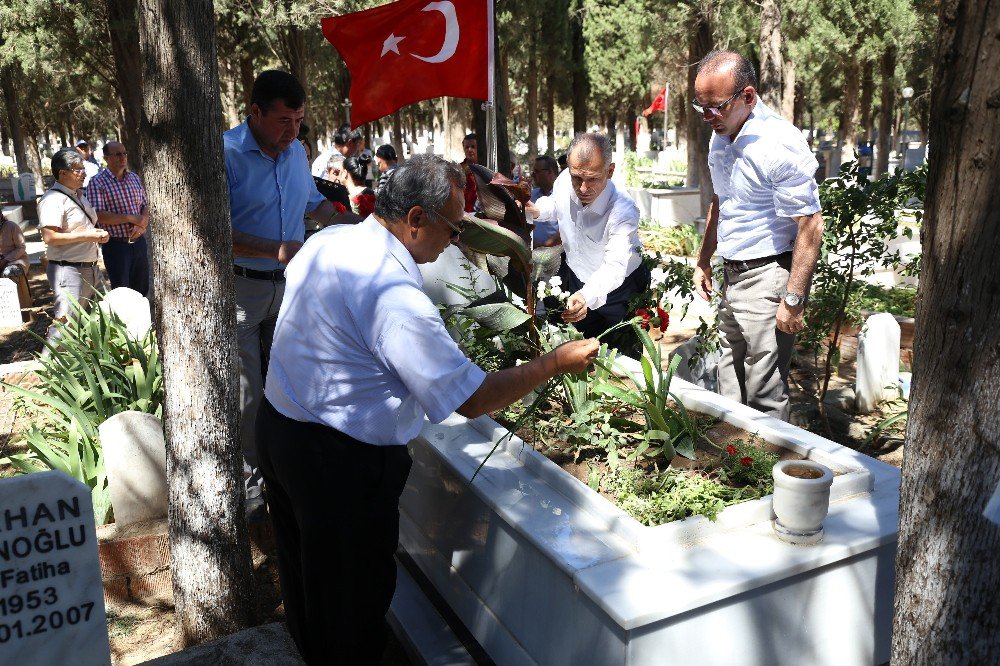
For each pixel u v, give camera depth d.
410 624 3.19
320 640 2.70
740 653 2.33
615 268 4.08
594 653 2.27
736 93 3.59
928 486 1.91
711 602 2.22
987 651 1.90
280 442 2.50
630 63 25.09
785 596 2.36
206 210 2.75
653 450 3.04
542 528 2.53
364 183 7.21
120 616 3.47
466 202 3.08
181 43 2.61
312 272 2.38
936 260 1.83
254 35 15.70
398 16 4.78
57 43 11.71
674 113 42.03
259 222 3.86
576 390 3.20
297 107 3.72
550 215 4.73
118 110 19.50
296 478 2.47
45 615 2.12
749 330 4.00
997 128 1.67
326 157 9.23
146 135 2.69
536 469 2.93
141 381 4.68
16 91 26.08
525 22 20.22
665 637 2.18
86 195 7.98
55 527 2.09
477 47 4.83
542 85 29.11
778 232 3.82
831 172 21.05
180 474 2.90
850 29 18.61
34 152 31.81
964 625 1.90
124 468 3.64
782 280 3.87
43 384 5.48
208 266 2.78
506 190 2.98
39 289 11.34
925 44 18.77
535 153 25.98
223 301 2.85
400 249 2.40
